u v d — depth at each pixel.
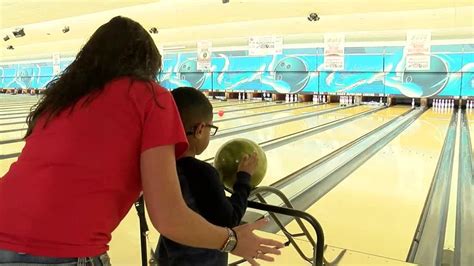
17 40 12.32
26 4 6.98
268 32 11.00
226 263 1.22
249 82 12.94
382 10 7.75
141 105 0.80
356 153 4.65
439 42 10.05
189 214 0.81
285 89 12.43
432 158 4.40
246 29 10.58
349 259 2.02
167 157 0.80
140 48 0.89
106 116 0.79
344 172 3.83
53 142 0.80
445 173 3.81
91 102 0.80
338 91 11.62
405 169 3.93
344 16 8.57
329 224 2.56
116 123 0.79
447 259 2.12
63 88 0.84
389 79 10.89
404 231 2.46
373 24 9.43
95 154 0.78
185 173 1.05
